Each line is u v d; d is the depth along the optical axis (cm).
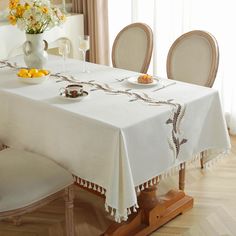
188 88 277
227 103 416
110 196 224
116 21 454
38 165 242
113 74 308
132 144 227
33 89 276
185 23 412
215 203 303
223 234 272
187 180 331
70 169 247
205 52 311
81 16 446
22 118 266
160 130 241
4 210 220
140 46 352
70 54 448
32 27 295
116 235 259
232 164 354
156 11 424
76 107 245
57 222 283
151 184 254
